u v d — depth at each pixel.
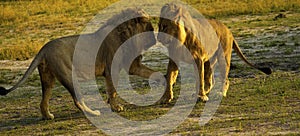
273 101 26.19
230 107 25.56
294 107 24.75
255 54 42.59
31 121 25.81
